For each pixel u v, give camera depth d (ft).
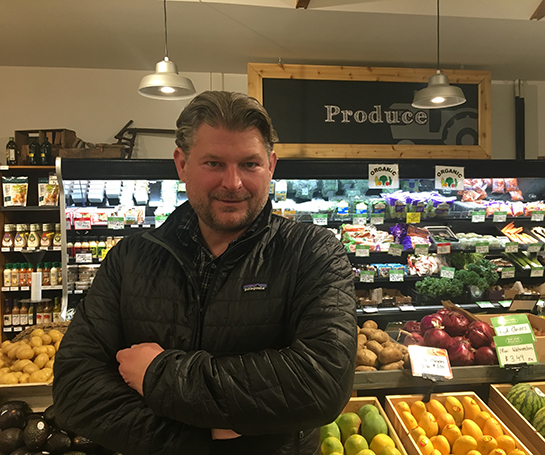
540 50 13.05
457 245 11.09
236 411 2.63
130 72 14.56
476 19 10.87
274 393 2.67
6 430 6.22
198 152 3.01
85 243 10.70
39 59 13.48
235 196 3.05
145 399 2.75
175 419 2.70
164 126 14.76
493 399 6.80
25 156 13.14
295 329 3.23
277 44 12.39
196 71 14.87
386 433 6.17
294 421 2.69
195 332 3.26
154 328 3.30
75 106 14.37
